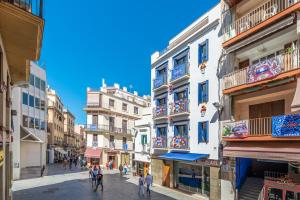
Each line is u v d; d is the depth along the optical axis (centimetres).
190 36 2467
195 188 2381
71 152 9319
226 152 1770
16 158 3284
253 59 1828
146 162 3466
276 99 1645
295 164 1480
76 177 3556
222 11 2036
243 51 1806
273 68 1496
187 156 2284
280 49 1641
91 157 5416
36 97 4741
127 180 3391
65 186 2789
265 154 1481
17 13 699
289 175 1511
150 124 3244
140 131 3653
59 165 5666
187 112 2431
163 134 2981
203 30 2272
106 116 5634
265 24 1552
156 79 3050
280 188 1398
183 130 2594
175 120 2664
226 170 1902
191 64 2444
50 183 2992
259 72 1584
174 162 2730
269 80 1519
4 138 901
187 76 2458
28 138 3753
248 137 1631
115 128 5762
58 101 7475
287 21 1441
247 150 1611
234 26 1884
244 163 1838
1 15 704
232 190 1834
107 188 2716
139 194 2383
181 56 2633
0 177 856
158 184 2958
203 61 2261
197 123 2309
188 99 2469
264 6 1712
